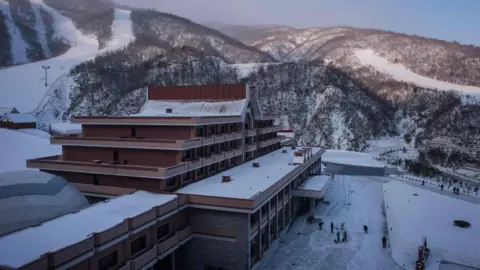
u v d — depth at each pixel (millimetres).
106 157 50031
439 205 62656
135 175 44125
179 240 39281
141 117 50250
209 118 51375
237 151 61094
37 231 29156
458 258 42000
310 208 60562
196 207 41312
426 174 97938
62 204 36656
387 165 110500
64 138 51875
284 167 61000
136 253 33969
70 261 25875
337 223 58906
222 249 41031
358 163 113312
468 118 147375
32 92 167125
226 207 39875
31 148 91125
